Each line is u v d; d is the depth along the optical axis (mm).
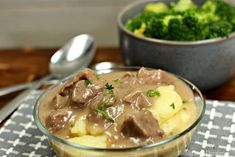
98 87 519
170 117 507
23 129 603
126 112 496
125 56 691
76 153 491
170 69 648
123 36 673
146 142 476
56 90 569
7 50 833
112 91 511
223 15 700
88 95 512
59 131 503
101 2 861
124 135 481
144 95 511
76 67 753
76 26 893
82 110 510
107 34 896
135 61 671
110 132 485
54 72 747
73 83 536
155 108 504
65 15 882
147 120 482
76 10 874
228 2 738
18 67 780
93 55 774
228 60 646
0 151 566
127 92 517
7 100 695
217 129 583
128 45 669
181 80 566
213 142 564
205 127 587
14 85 716
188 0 711
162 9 729
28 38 910
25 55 815
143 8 763
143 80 546
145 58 655
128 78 554
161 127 497
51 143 522
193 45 622
